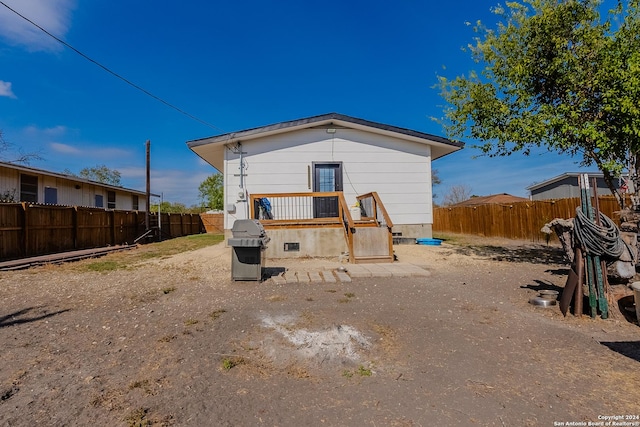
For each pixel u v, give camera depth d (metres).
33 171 13.76
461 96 7.50
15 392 2.35
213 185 39.72
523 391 2.39
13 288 5.54
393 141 10.92
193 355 2.97
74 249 11.32
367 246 7.89
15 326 3.73
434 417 2.09
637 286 3.64
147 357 2.93
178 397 2.31
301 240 8.62
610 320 3.83
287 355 2.97
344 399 2.30
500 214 15.58
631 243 4.37
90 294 5.12
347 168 10.75
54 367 2.74
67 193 16.47
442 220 22.67
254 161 10.47
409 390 2.41
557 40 5.73
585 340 3.29
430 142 10.85
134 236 15.42
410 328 3.62
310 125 10.52
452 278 6.10
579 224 4.03
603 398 2.29
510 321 3.84
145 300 4.77
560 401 2.26
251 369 2.72
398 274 6.26
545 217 12.68
